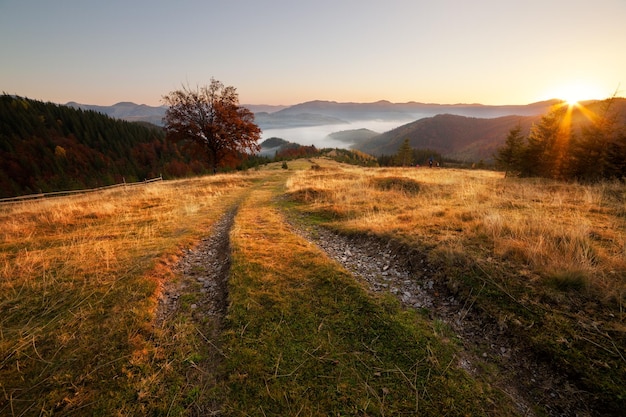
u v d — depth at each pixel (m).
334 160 77.25
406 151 82.81
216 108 32.62
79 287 5.28
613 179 17.11
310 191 14.66
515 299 4.46
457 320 4.48
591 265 4.91
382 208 10.79
